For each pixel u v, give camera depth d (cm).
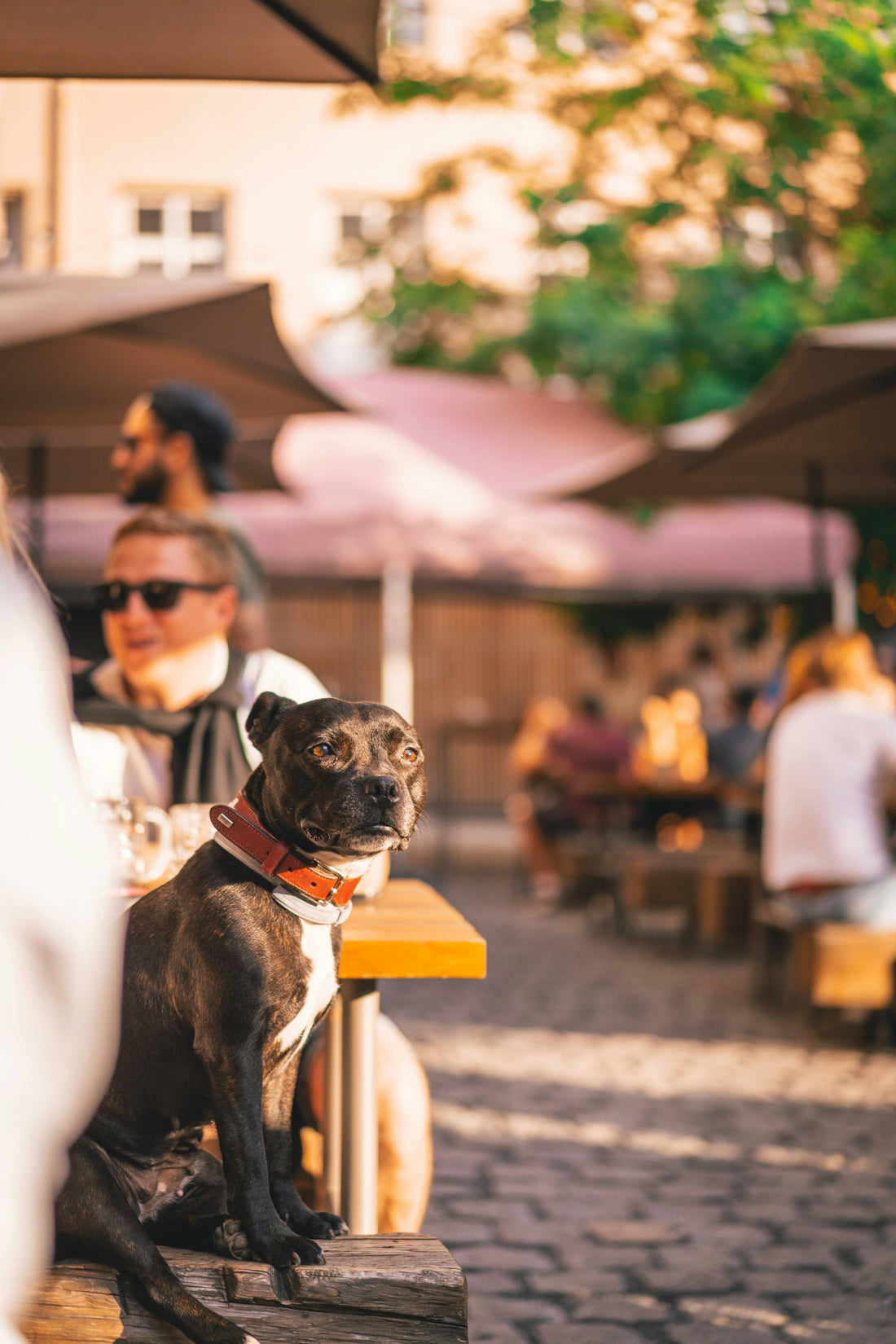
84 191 775
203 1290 158
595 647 1644
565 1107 465
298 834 162
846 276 770
